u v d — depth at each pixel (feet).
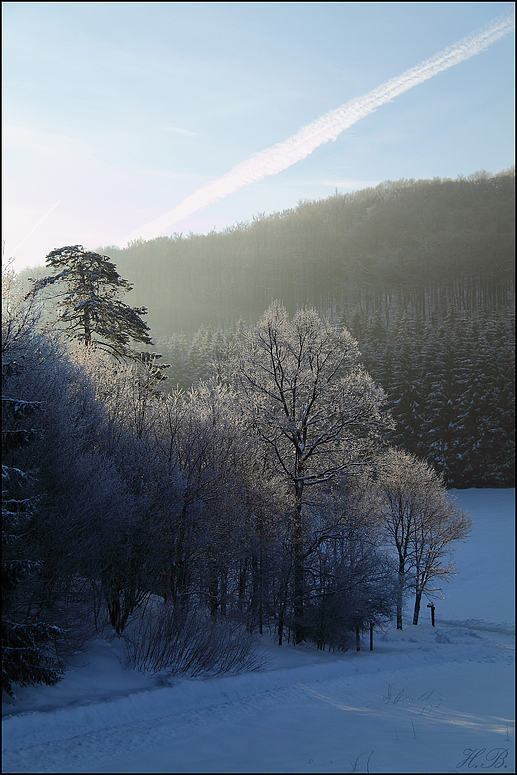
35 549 44.75
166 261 609.42
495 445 217.97
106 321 97.19
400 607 101.71
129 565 56.39
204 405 79.36
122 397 71.97
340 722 38.83
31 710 37.01
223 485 66.54
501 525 174.91
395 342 242.17
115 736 34.37
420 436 216.33
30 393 50.57
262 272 575.79
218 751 30.53
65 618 48.57
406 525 109.29
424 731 35.86
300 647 74.69
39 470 46.44
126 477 57.82
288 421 79.10
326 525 78.02
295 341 86.28
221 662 54.70
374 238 603.26
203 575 64.90
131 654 51.08
